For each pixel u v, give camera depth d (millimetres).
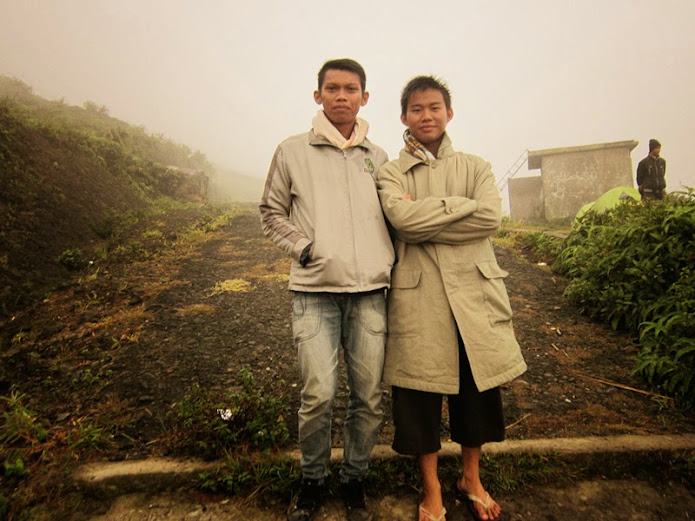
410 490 1837
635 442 2002
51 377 2770
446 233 1597
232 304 4109
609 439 2037
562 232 7133
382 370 1638
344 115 1706
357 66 1706
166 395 2561
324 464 1665
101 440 2092
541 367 2939
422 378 1562
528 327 3633
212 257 5867
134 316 3715
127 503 1754
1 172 5859
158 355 3057
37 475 1854
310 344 1559
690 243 3225
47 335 3371
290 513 1660
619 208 5078
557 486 1834
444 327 1582
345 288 1551
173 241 6680
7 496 1730
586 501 1754
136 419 2318
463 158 1771
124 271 5066
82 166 8523
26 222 5375
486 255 1668
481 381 1528
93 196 7625
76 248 5629
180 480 1850
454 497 1790
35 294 4230
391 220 1620
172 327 3537
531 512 1708
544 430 2203
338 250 1563
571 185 12930
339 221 1609
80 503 1735
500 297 1622
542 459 1942
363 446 1646
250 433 2096
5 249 4633
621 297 3459
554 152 12922
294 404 2498
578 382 2723
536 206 14773
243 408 2162
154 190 11352
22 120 7961
